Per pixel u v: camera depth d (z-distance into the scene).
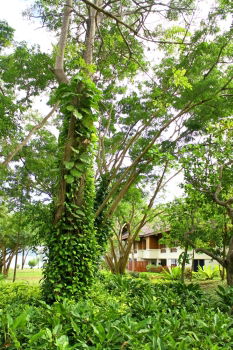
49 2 9.62
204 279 17.94
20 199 15.40
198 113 10.67
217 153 8.50
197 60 9.86
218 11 9.27
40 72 11.32
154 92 10.31
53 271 6.59
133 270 33.31
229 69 10.51
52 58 10.98
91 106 6.71
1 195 15.74
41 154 14.78
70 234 6.73
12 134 11.11
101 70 11.43
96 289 7.31
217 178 8.30
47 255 6.89
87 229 7.05
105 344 3.21
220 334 3.84
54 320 3.58
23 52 10.95
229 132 8.79
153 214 18.08
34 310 4.25
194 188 8.50
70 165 6.47
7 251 31.17
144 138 12.38
